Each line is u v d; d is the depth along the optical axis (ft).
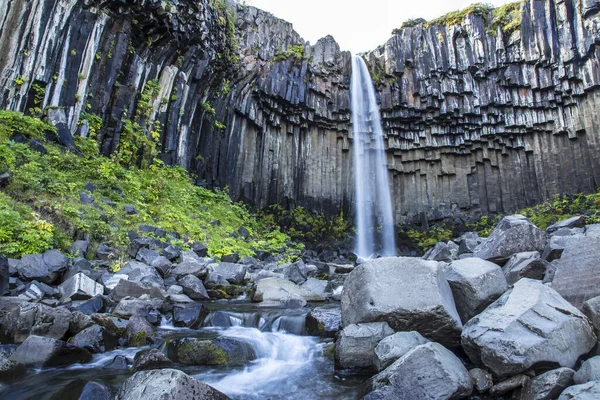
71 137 42.04
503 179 87.86
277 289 28.55
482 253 25.95
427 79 87.86
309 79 85.97
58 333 17.47
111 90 48.65
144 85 53.11
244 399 13.69
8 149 33.06
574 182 79.51
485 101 86.74
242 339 18.43
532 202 84.23
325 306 27.76
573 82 79.56
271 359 17.67
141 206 42.50
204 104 64.18
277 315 22.49
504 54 84.99
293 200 80.89
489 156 89.20
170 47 55.93
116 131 48.26
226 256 39.37
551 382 11.60
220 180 66.90
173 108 57.21
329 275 40.60
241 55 74.38
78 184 37.50
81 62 45.11
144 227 37.83
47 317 17.53
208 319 22.54
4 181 30.27
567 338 13.02
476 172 90.02
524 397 11.93
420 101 88.33
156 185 47.78
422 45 90.02
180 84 58.65
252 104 76.38
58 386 13.89
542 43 81.87
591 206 70.69
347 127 90.22
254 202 74.13
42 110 40.98
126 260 31.50
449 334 15.51
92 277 26.45
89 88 46.26
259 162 77.20
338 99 88.74
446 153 91.15
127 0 48.42
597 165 76.13
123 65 50.78
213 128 66.85
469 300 16.96
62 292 23.04
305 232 77.25
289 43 84.53
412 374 12.51
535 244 23.81
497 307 15.03
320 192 85.66
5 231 26.11
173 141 56.90
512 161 87.92
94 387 12.23
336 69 89.15
